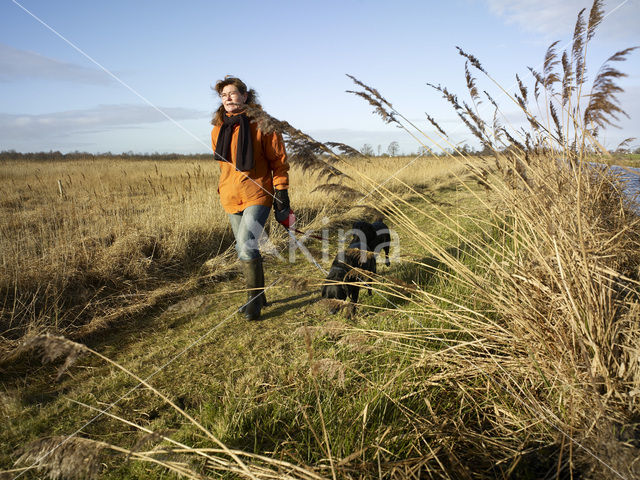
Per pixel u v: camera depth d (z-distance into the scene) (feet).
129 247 15.65
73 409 7.53
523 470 5.37
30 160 90.48
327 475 5.28
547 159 8.84
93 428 6.98
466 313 8.94
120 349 10.07
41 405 7.66
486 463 5.66
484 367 7.28
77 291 12.54
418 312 9.64
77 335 10.43
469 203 26.17
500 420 6.42
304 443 6.11
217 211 21.63
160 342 10.39
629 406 5.48
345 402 6.97
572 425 5.52
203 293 14.16
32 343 4.48
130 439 6.71
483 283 8.43
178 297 13.65
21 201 28.71
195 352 9.70
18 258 13.01
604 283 6.79
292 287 8.00
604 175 9.48
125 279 14.33
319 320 11.30
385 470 5.38
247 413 6.95
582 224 7.46
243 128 10.70
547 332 6.80
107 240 17.01
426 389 7.25
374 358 8.34
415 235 8.90
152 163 83.82
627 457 4.67
